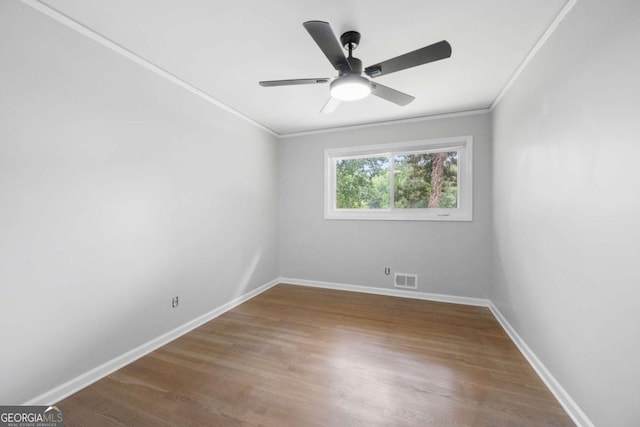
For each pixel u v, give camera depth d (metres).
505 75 2.21
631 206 1.04
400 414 1.41
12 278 1.36
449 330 2.41
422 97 2.66
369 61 2.03
